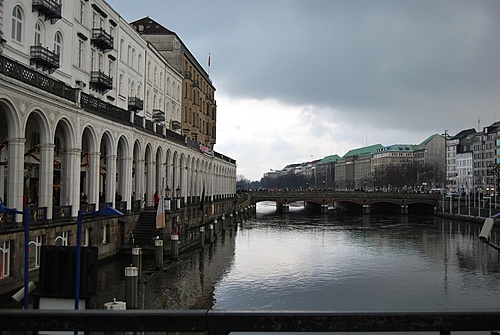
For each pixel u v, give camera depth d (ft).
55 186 116.67
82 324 11.36
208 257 127.13
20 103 72.69
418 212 379.14
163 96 191.93
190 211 179.63
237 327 11.28
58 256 28.37
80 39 118.21
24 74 74.08
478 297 90.53
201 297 80.89
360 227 233.76
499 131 444.96
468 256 139.33
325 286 97.40
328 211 391.04
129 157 125.80
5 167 96.78
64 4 108.06
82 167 127.03
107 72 134.62
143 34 222.69
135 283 61.87
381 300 87.20
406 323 11.20
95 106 103.71
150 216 127.03
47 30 100.89
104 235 104.37
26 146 104.83
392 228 228.43
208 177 255.50
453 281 104.27
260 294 87.81
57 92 85.46
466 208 303.89
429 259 133.80
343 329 11.21
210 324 11.28
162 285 86.99
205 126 272.72
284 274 108.06
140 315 11.34
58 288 28.30
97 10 126.62
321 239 179.11
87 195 114.83
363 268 118.52
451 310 11.38
